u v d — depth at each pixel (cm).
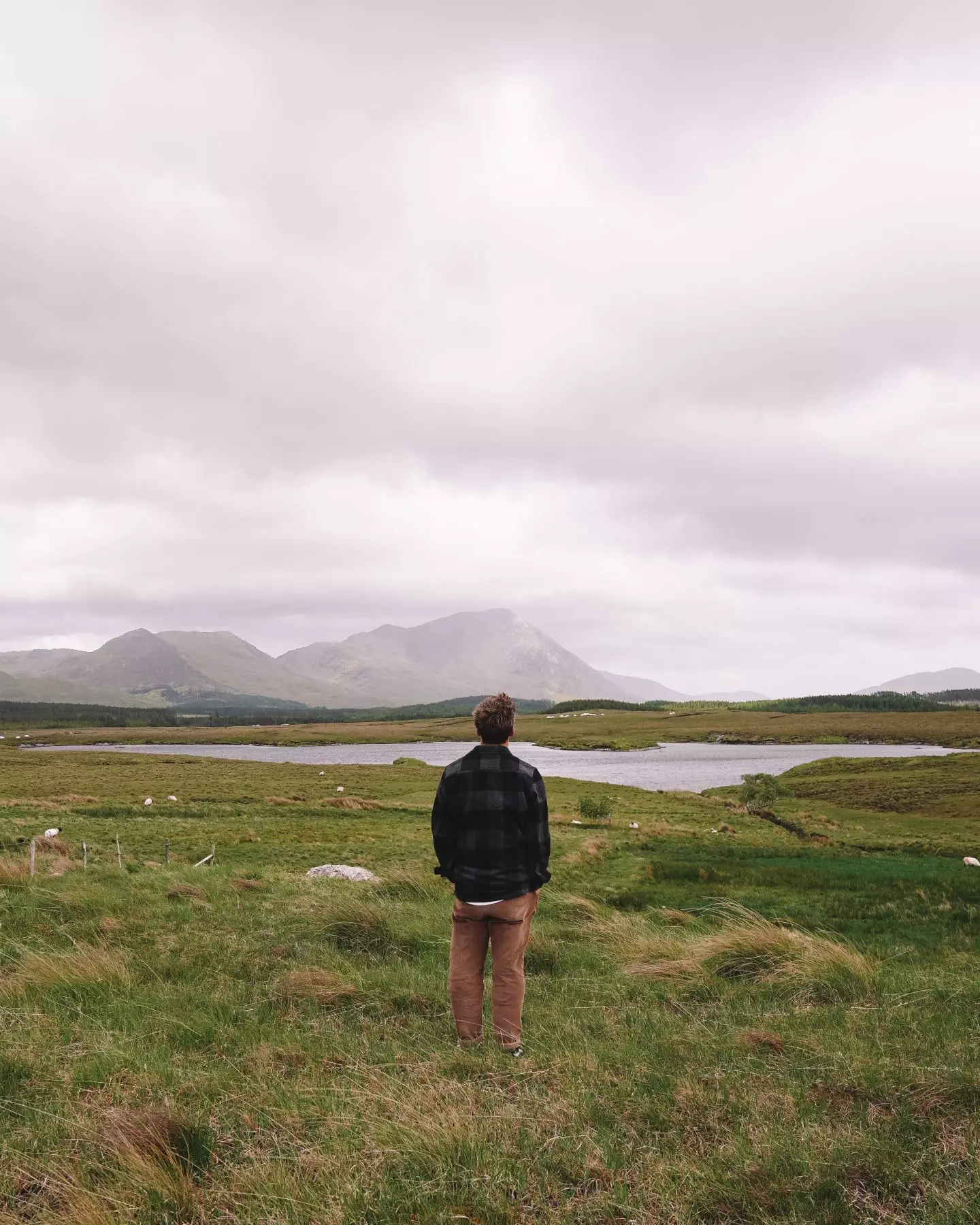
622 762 14188
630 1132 439
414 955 1079
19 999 733
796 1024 709
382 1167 389
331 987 820
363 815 5384
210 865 2403
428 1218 345
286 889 1596
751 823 5634
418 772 10506
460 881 630
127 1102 475
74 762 12525
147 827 4044
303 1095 496
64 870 1798
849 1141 416
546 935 1242
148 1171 380
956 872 2409
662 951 1072
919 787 7919
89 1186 374
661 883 2275
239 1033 652
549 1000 837
